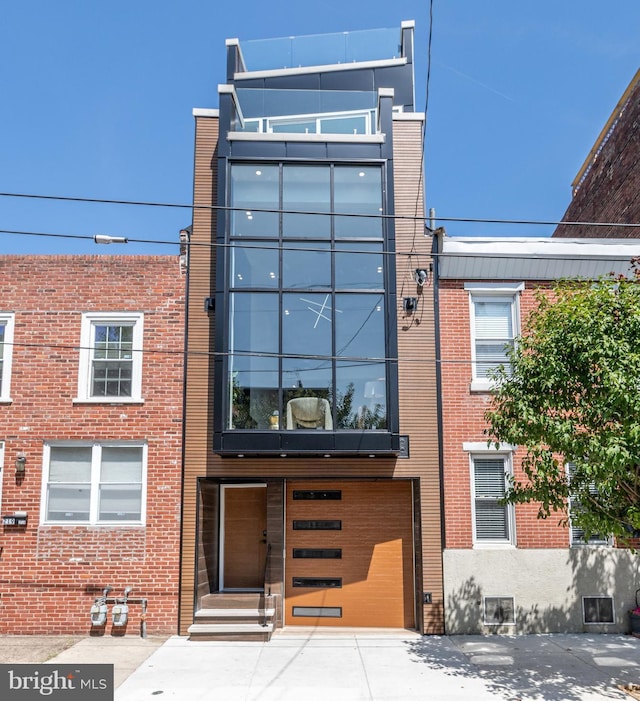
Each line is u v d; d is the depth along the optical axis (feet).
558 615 41.14
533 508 42.06
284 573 43.16
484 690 30.09
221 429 40.34
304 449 40.04
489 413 32.01
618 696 29.25
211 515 44.14
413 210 44.83
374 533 43.60
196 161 44.83
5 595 40.68
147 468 41.93
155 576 40.86
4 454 42.16
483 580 41.29
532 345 30.99
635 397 26.73
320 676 32.30
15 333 43.27
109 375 43.16
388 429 40.70
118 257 44.04
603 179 58.80
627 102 53.67
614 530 29.09
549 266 44.42
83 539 41.24
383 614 42.75
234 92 45.19
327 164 43.50
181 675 32.40
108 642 38.63
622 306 29.48
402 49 61.26
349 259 42.52
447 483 42.11
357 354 41.63
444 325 43.70
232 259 42.27
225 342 41.37
